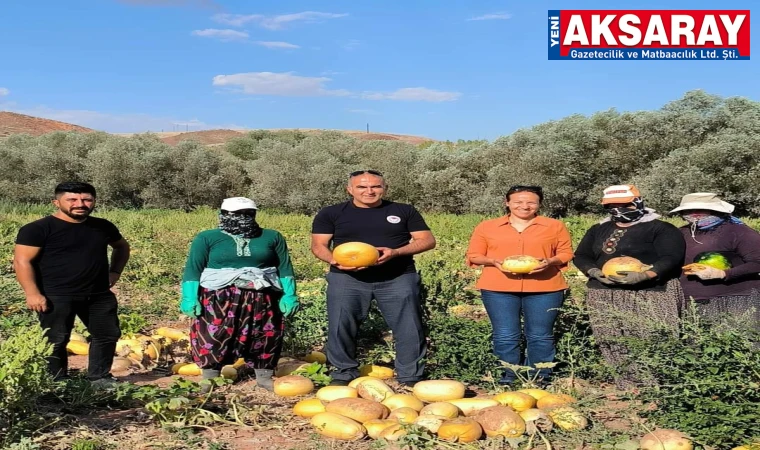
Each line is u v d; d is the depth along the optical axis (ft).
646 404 18.61
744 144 93.76
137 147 123.24
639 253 20.51
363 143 133.39
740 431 15.83
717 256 20.86
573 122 108.37
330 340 21.68
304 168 122.42
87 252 21.45
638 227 20.70
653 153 106.73
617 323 20.24
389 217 21.27
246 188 126.93
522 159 107.04
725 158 95.04
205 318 21.30
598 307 20.88
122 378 23.72
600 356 22.70
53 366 21.12
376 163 121.70
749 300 20.79
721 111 101.71
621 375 20.27
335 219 21.43
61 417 18.38
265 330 21.57
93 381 21.66
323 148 131.85
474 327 24.77
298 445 17.16
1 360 16.65
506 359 21.43
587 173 105.50
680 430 16.56
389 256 20.75
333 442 17.21
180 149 123.03
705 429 16.06
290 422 18.75
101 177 118.62
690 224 21.72
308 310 28.25
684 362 17.43
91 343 22.21
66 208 21.17
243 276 21.18
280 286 21.88
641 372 18.33
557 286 21.06
